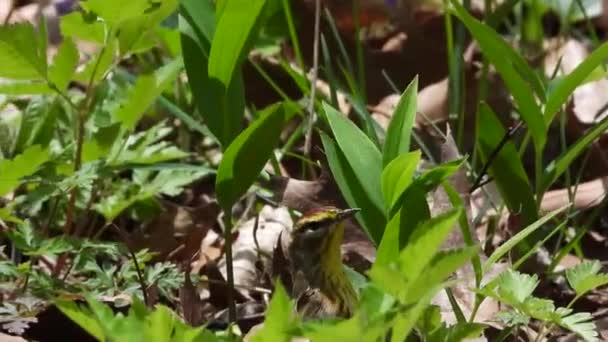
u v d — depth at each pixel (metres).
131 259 7.73
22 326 6.80
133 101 7.76
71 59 7.36
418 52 11.18
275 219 9.10
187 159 10.19
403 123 7.00
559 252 8.69
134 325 4.98
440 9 12.33
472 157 9.71
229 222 7.09
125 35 7.43
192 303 7.39
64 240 7.18
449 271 4.92
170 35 10.00
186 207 9.23
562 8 12.14
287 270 8.17
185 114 9.38
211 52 7.04
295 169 9.87
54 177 7.49
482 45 7.61
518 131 10.20
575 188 8.87
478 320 7.37
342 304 7.29
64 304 5.11
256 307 8.16
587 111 10.52
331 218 7.32
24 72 7.25
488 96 10.33
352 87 9.14
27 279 7.18
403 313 4.83
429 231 4.86
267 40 10.85
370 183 7.00
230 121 7.20
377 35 11.66
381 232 6.98
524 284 6.07
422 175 6.66
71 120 8.98
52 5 11.89
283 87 10.84
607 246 9.02
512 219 8.36
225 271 8.69
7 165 7.21
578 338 7.40
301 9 11.32
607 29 12.18
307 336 4.82
